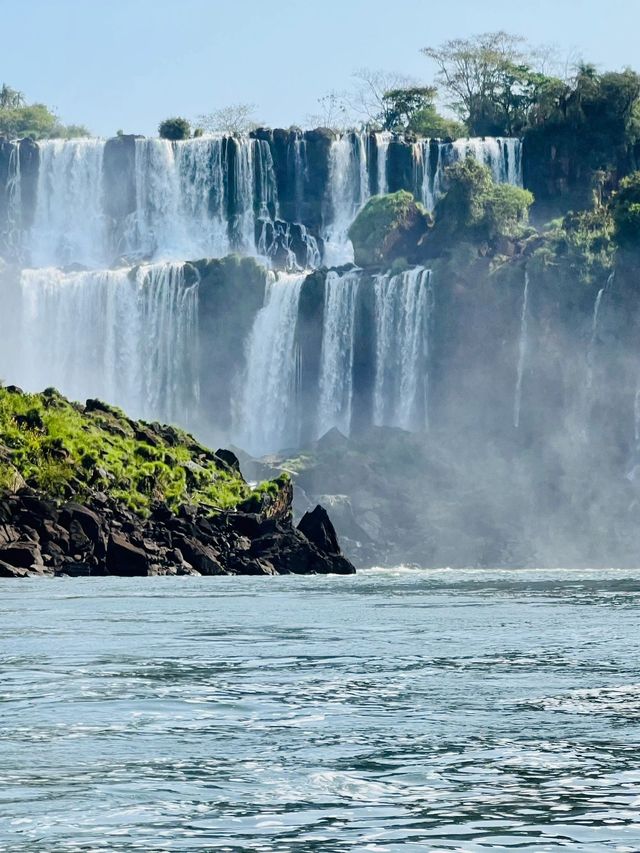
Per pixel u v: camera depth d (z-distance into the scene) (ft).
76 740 127.85
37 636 219.61
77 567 481.05
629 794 107.65
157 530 523.29
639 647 202.69
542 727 134.21
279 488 603.67
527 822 99.71
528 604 312.71
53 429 578.66
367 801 105.81
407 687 159.63
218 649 199.21
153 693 154.61
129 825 98.84
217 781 111.75
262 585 413.59
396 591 379.55
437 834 96.63
